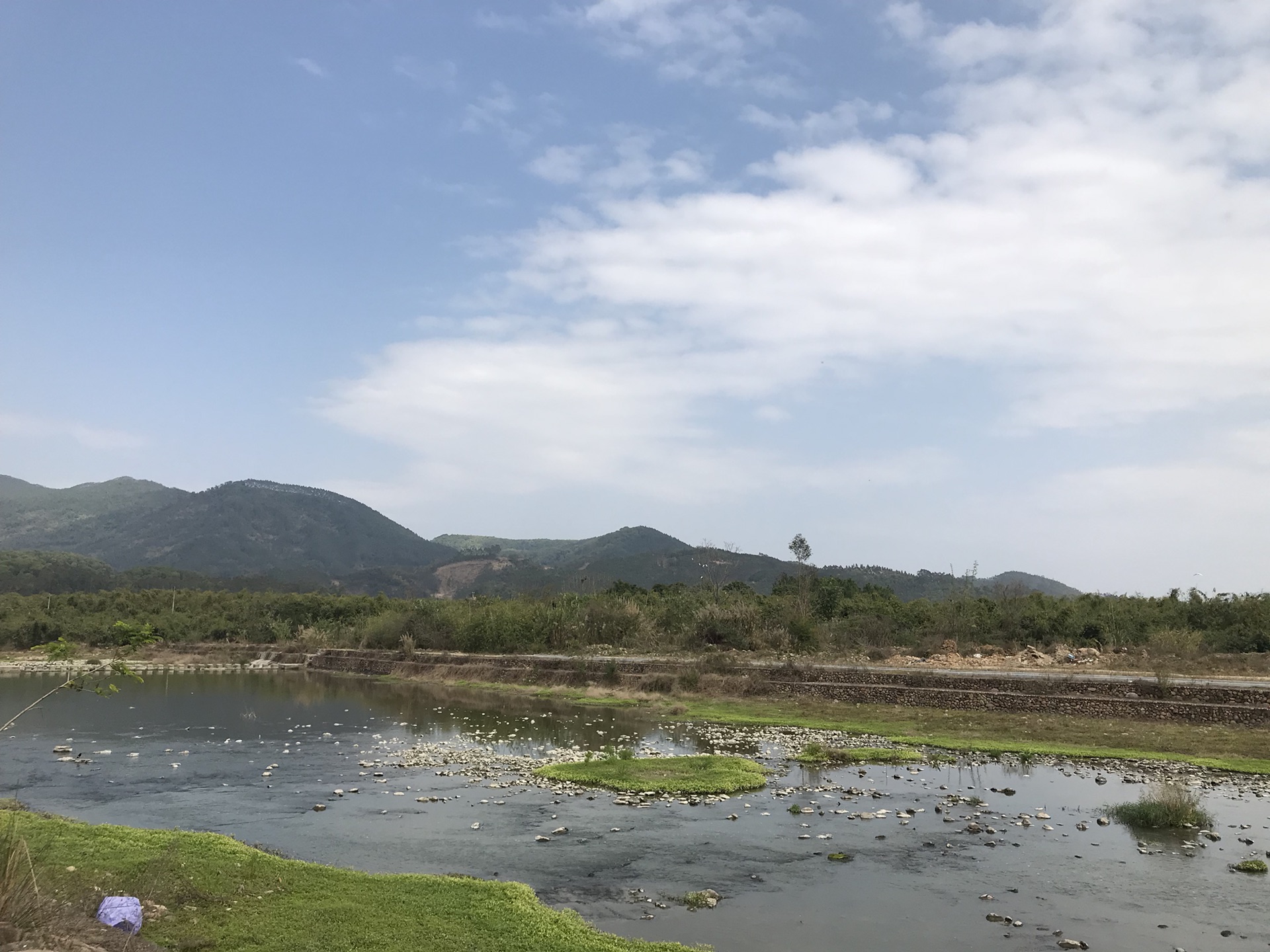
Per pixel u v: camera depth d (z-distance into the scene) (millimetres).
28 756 35156
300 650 86625
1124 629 61906
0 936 11656
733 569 173875
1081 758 33750
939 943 16156
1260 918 17406
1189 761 32594
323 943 14109
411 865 20484
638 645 70188
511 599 104812
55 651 17094
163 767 32969
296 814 25500
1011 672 51031
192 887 16188
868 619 69438
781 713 46188
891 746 36938
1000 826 24141
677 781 29328
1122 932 16703
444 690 61938
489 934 14945
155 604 103688
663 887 19141
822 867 20609
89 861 17406
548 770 31234
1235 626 60125
